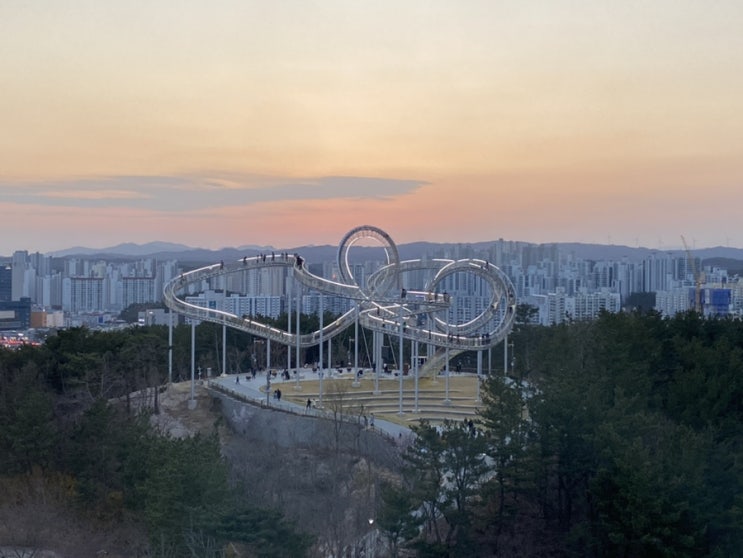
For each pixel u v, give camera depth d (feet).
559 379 302.66
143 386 486.79
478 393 474.49
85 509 314.14
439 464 264.93
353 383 511.81
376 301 488.85
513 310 481.05
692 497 241.55
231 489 269.64
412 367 565.94
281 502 287.69
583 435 265.54
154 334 552.41
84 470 330.95
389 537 257.34
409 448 278.67
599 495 253.24
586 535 254.47
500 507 271.28
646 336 374.43
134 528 291.79
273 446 402.93
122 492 317.83
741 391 328.08
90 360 469.98
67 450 344.90
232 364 644.27
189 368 629.92
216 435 335.26
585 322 534.37
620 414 276.00
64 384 473.67
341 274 504.84
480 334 515.09
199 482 261.65
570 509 278.87
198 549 238.07
